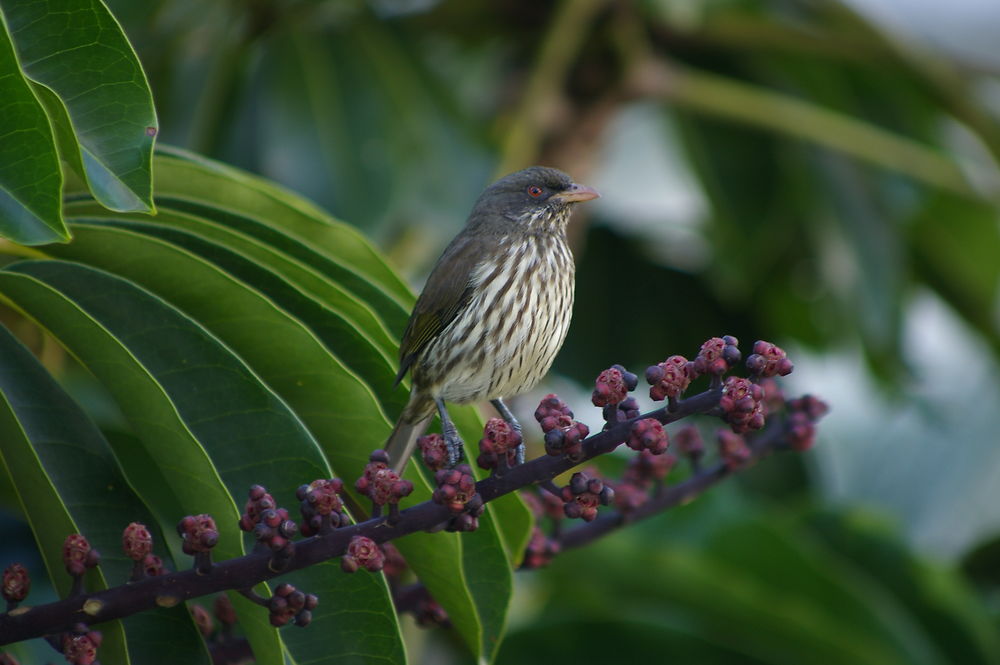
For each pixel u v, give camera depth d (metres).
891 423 14.12
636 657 10.53
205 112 11.16
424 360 9.54
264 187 6.73
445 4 12.87
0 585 5.49
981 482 13.73
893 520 11.60
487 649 6.51
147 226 6.18
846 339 13.45
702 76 13.83
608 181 15.98
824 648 10.36
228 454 5.71
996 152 13.51
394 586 7.17
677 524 11.03
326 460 5.77
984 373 14.57
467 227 10.19
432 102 11.51
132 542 5.32
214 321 6.03
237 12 11.42
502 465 5.68
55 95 4.83
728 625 10.57
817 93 14.13
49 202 4.63
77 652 5.24
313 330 6.40
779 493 13.34
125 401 5.60
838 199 13.06
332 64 11.34
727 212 13.09
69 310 5.46
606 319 13.40
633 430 5.48
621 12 12.75
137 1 10.77
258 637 5.67
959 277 14.44
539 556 7.43
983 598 12.47
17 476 5.65
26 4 5.24
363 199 10.98
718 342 5.50
